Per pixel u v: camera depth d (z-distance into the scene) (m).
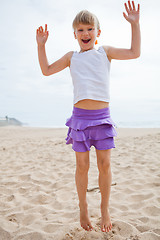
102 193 2.00
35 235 1.98
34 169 4.29
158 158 4.64
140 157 4.82
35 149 6.36
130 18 1.92
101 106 1.98
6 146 7.05
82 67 1.98
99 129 1.94
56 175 3.90
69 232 1.98
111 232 1.96
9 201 2.87
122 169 4.03
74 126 1.98
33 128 15.03
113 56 2.04
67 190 3.15
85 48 2.04
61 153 5.67
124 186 3.16
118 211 2.42
